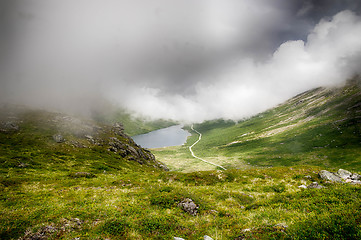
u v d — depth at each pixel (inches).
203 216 588.7
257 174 1418.6
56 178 1642.5
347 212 368.2
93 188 1189.7
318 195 583.2
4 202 796.0
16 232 432.1
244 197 841.5
